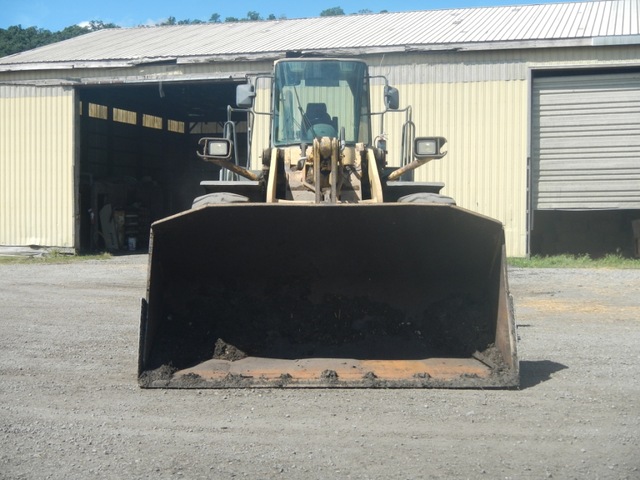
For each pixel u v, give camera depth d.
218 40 25.17
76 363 8.43
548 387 7.27
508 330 7.30
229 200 8.06
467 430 5.98
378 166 9.26
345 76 10.03
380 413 6.41
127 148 30.27
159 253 7.63
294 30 25.59
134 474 5.14
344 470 5.18
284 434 5.92
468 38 21.28
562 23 22.44
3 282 16.42
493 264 7.68
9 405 6.77
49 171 24.41
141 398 6.93
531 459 5.37
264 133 16.05
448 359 7.68
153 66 23.36
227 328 7.98
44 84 24.33
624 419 6.26
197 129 34.09
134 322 11.17
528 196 20.73
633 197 20.48
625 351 9.05
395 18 26.08
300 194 8.59
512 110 20.80
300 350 7.90
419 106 21.27
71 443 5.77
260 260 7.91
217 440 5.80
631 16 22.64
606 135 20.56
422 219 7.36
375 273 8.05
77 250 24.23
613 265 19.38
